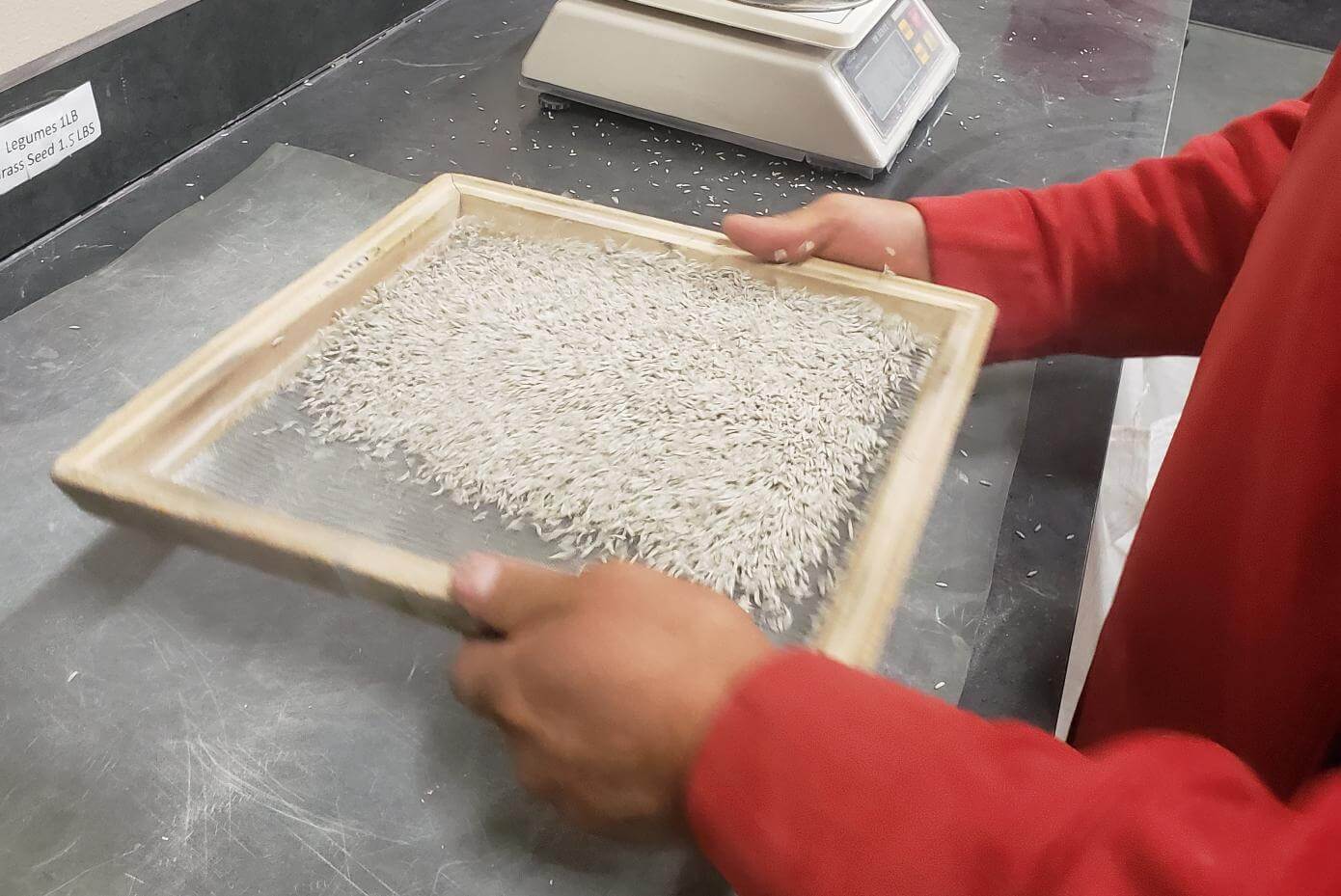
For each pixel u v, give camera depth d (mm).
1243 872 280
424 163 962
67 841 453
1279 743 558
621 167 975
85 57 829
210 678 523
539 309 743
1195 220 734
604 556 574
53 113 818
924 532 631
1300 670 532
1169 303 761
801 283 764
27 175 814
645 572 465
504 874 451
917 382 697
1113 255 749
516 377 684
